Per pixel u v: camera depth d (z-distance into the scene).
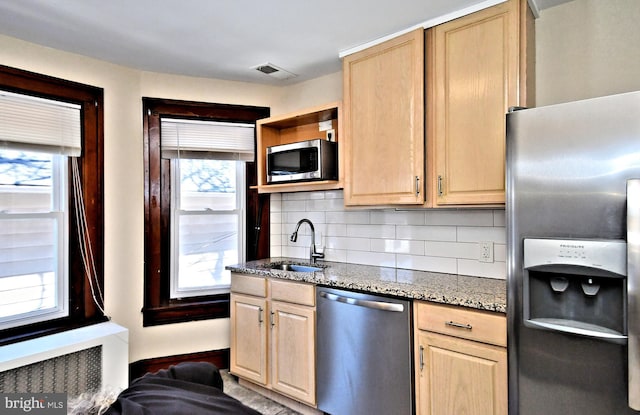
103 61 2.69
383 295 1.97
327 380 2.21
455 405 1.73
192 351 3.00
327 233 3.02
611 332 1.31
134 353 2.83
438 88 2.13
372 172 2.38
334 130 2.90
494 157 1.92
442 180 2.10
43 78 2.41
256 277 2.60
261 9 2.02
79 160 2.59
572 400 1.40
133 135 2.84
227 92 3.12
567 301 1.43
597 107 1.34
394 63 2.29
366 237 2.79
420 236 2.52
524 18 1.87
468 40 2.02
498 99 1.91
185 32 2.27
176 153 2.97
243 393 2.65
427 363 1.83
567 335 1.40
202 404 0.74
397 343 1.92
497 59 1.92
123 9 2.00
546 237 1.43
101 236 2.66
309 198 3.14
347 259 2.90
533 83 2.03
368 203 2.40
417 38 2.18
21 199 2.37
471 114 2.00
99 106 2.66
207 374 1.05
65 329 2.39
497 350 1.61
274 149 2.82
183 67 2.83
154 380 0.86
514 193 1.51
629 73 1.84
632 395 1.25
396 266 2.63
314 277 2.28
